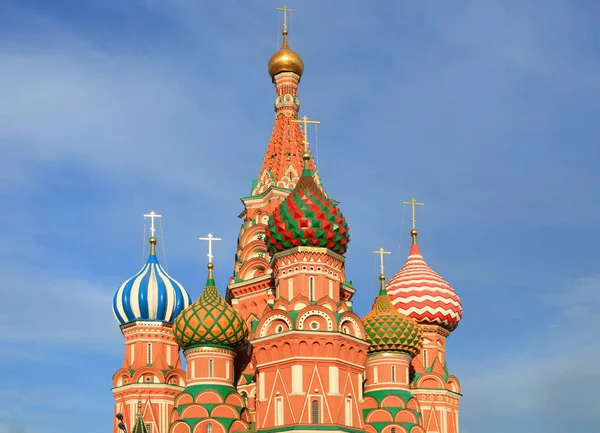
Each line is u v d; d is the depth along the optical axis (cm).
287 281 9131
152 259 11094
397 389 9462
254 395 9650
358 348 8988
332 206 9275
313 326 8819
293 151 10844
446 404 10506
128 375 10588
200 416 9062
